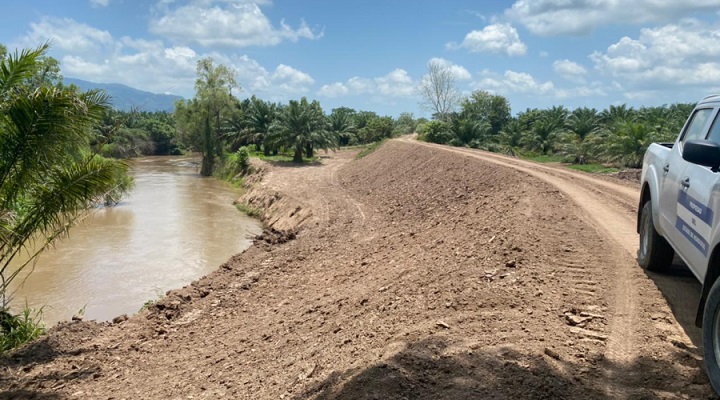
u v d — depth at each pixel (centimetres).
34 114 890
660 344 474
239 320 1010
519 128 5634
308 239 1841
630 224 969
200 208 3123
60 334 984
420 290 796
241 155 4862
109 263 1827
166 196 3612
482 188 1881
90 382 755
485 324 571
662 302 572
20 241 1004
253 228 2519
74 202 999
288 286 1222
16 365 842
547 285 659
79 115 936
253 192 3366
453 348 511
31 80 1134
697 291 602
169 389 679
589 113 5750
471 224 1245
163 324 1055
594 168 2969
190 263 1848
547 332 523
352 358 579
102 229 2414
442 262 955
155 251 2009
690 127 574
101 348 920
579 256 761
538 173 1930
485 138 4950
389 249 1365
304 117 5331
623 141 3045
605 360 454
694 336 489
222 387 638
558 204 1209
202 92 5603
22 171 927
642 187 705
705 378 407
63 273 1702
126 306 1409
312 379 552
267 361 705
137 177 4978
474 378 437
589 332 513
